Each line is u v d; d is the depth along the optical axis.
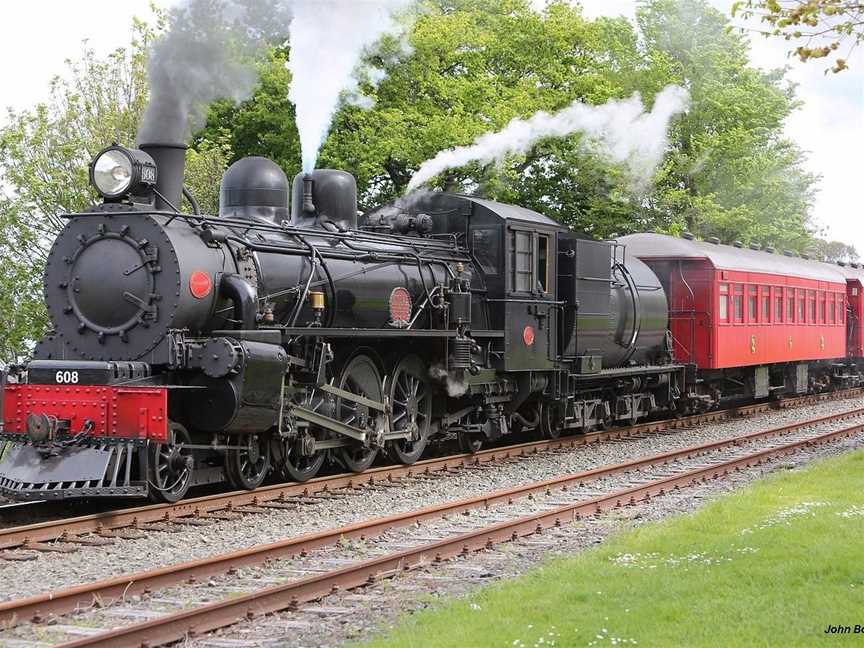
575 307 18.33
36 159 19.06
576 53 29.81
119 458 10.98
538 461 16.56
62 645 6.34
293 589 7.88
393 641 6.72
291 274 13.03
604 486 13.95
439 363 15.74
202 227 12.10
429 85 26.72
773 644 6.42
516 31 28.75
